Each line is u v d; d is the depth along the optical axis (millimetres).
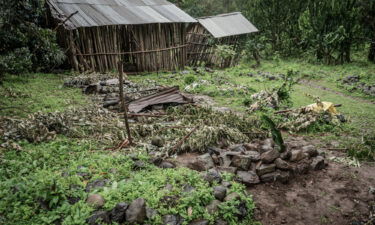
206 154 5875
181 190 4602
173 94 10062
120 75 6031
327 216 4707
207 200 4402
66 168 5160
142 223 3973
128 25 16656
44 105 8977
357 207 4926
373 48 20641
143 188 4531
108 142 6523
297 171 5773
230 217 4293
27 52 12547
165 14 18500
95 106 9156
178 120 8133
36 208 3951
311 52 22562
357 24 20219
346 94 13234
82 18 14555
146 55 17219
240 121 7863
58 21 14820
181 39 19391
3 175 4727
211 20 22156
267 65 21516
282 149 5977
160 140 6488
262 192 5227
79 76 12781
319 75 17141
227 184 4984
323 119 8734
